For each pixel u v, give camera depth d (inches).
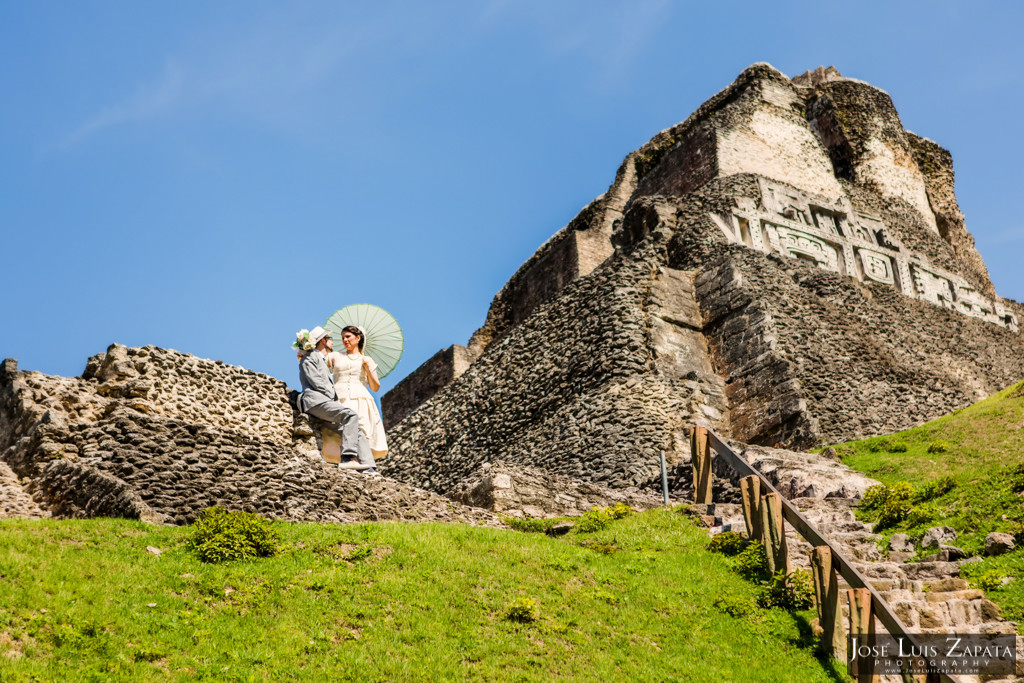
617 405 995.9
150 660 380.2
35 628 376.8
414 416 1390.3
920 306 1395.2
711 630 477.4
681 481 837.2
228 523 487.8
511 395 1190.9
